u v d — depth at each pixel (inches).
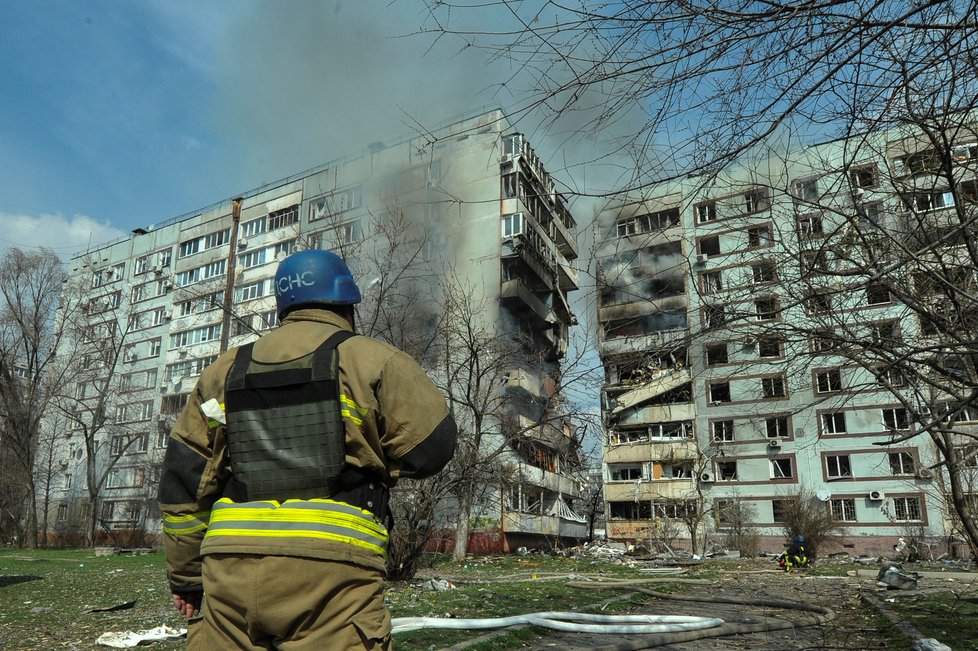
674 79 125.8
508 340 876.0
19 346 1454.2
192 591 76.9
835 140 163.2
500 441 908.6
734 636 256.7
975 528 294.7
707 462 1334.9
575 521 1534.2
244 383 71.9
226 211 1802.4
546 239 1296.8
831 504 1275.8
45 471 1793.8
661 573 671.8
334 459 67.8
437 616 275.1
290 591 64.4
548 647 215.6
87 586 461.1
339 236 724.7
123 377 1793.8
